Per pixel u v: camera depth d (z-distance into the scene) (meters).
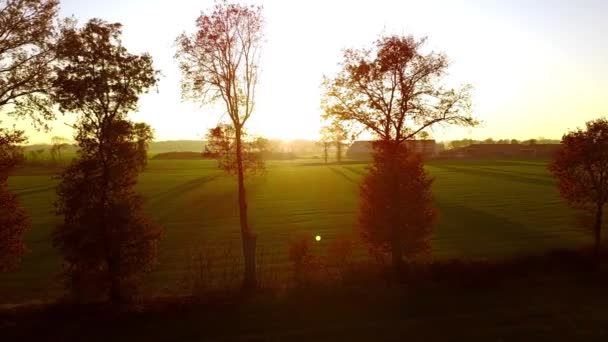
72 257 18.31
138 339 15.26
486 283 20.08
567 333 14.79
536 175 97.38
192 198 73.44
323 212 58.28
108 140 18.09
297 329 15.79
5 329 15.99
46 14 18.61
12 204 19.05
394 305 17.73
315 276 20.95
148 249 19.08
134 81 17.91
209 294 19.38
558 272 21.86
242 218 22.08
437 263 23.22
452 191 74.00
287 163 162.62
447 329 15.39
